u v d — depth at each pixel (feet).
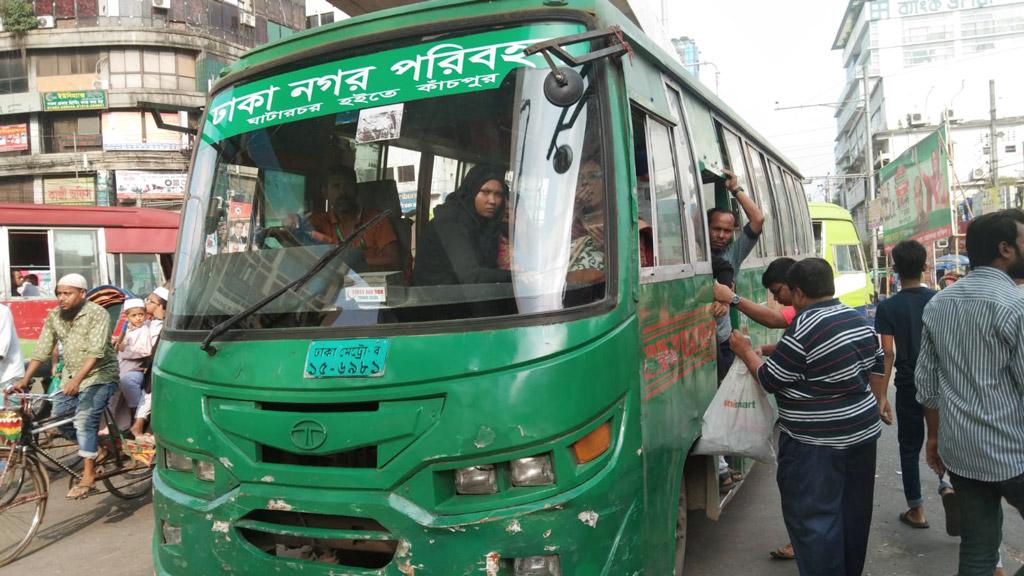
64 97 118.42
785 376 12.38
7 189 121.49
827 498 12.34
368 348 9.70
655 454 10.89
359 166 11.36
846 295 53.36
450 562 9.13
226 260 11.71
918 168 84.02
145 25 119.44
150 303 24.44
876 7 284.20
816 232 54.08
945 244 83.92
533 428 9.15
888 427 30.22
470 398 9.23
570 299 9.71
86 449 20.11
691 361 13.34
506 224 10.14
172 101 121.60
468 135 10.71
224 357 10.61
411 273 10.23
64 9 119.14
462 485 9.30
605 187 10.43
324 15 145.69
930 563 15.81
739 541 17.57
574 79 9.93
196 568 10.66
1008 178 166.30
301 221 11.53
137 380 22.58
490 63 10.89
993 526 11.02
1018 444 10.48
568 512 9.14
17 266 42.57
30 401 19.07
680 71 15.42
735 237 20.39
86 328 19.97
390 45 11.50
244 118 12.39
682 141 14.71
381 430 9.40
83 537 19.42
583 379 9.42
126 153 120.06
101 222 45.68
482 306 9.68
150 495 23.26
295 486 9.91
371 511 9.42
